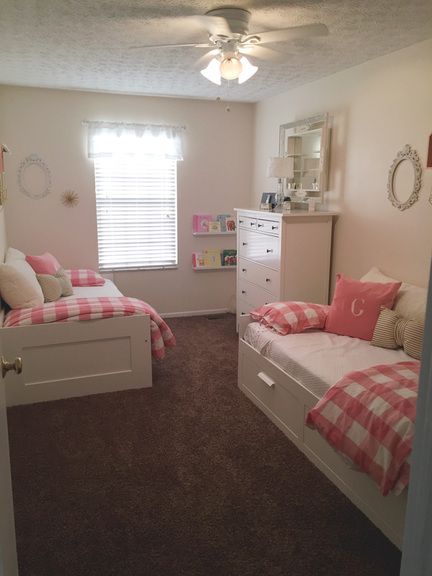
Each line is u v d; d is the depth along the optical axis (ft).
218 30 7.99
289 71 12.15
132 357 10.84
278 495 7.25
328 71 12.14
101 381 10.71
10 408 10.00
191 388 11.08
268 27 8.99
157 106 15.76
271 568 5.87
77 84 13.85
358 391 6.86
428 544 2.53
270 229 12.85
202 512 6.86
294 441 8.65
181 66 11.69
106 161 15.61
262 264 13.51
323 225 12.57
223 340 14.62
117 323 10.54
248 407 10.13
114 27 8.86
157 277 16.98
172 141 16.07
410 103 10.06
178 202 16.70
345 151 12.19
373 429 6.29
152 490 7.35
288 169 13.30
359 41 9.70
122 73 12.43
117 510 6.88
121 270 16.42
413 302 9.48
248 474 7.77
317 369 8.17
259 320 10.83
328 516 6.79
